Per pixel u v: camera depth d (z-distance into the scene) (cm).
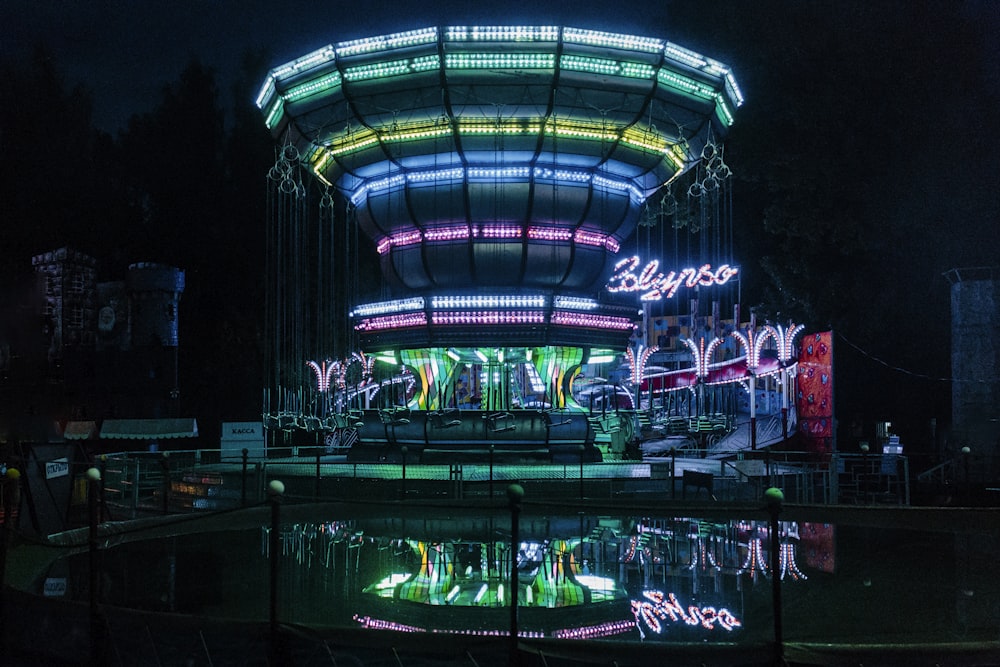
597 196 2320
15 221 4931
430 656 685
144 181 5403
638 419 2798
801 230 3712
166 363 4238
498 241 2294
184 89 5331
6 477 868
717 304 3031
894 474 2302
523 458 2275
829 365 3244
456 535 1502
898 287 3800
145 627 734
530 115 2116
